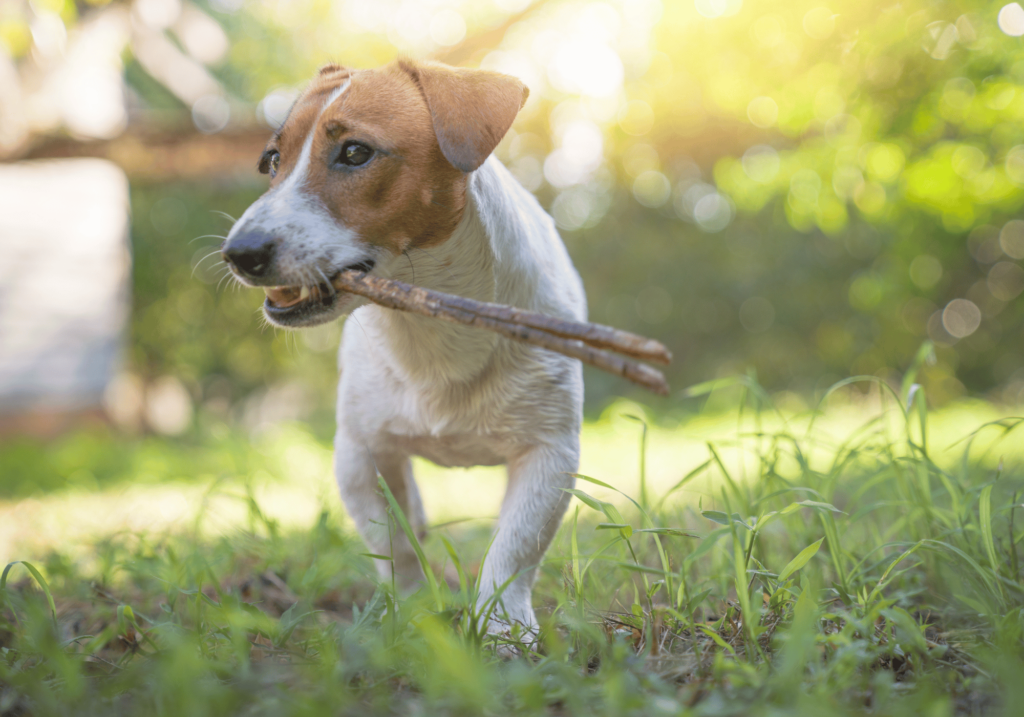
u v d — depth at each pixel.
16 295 9.74
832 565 2.71
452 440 2.97
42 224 10.05
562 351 2.04
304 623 2.63
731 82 5.79
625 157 7.84
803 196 6.99
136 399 14.07
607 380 17.81
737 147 7.19
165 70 12.08
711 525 3.70
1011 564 2.46
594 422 13.48
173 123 6.51
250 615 2.19
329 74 2.95
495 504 5.93
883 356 19.62
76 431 10.17
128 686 1.83
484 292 2.85
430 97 2.65
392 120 2.62
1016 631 1.97
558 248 3.32
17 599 2.40
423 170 2.65
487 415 2.86
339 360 3.31
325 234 2.54
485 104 2.64
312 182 2.62
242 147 6.52
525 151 12.05
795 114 5.98
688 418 12.16
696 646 2.06
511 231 2.90
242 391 20.48
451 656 1.73
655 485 6.05
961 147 5.88
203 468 8.26
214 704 1.68
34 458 8.41
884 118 5.26
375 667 1.96
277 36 12.94
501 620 2.44
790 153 7.12
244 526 4.49
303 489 6.49
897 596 2.41
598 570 2.90
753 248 19.98
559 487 2.81
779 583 2.24
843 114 5.96
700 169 8.14
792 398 17.08
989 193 6.18
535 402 2.84
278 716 1.64
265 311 2.64
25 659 2.20
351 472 3.04
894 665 2.05
